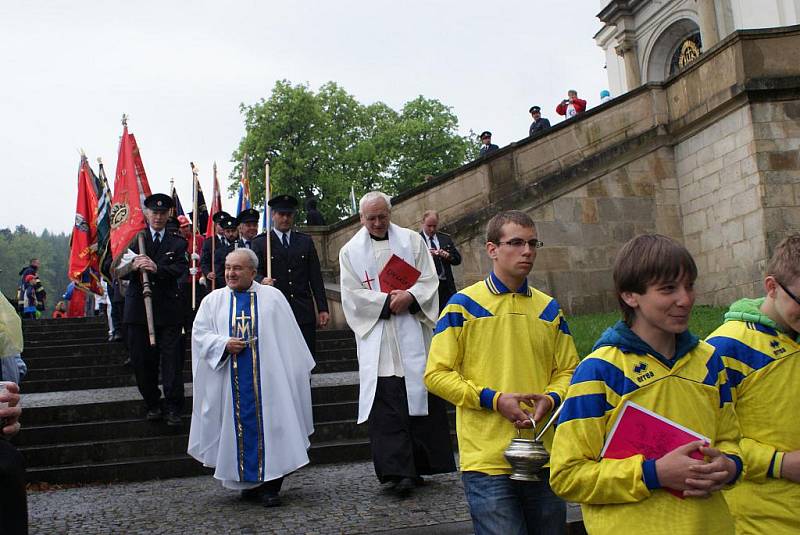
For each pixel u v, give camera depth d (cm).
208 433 621
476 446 331
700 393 251
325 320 845
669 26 2339
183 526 520
